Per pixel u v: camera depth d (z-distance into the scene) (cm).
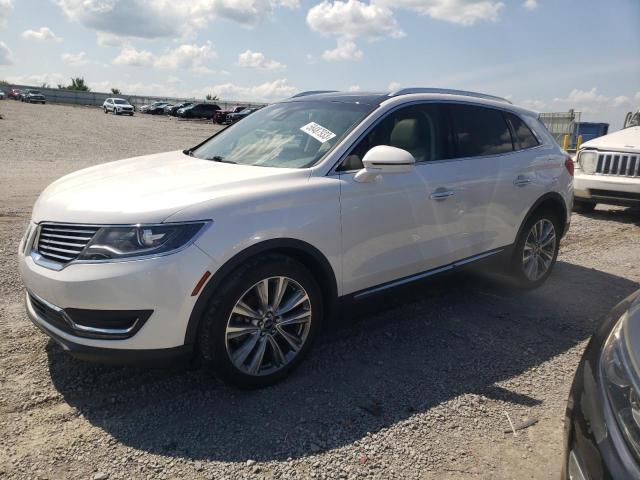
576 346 399
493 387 337
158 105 6103
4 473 246
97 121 3684
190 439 276
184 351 291
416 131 405
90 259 277
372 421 296
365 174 348
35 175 1167
